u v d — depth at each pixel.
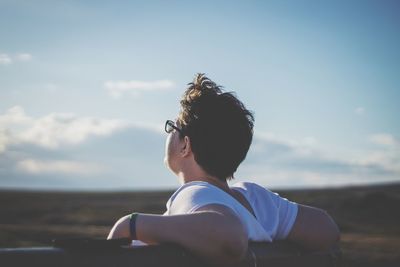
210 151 2.28
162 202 98.81
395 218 57.38
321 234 2.40
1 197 124.12
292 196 79.56
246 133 2.33
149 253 1.82
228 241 1.92
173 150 2.35
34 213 75.31
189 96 2.33
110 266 1.70
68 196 131.75
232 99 2.33
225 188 2.32
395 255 24.91
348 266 21.45
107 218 67.00
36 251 1.58
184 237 1.91
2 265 1.50
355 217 58.09
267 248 2.21
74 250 1.65
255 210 2.36
